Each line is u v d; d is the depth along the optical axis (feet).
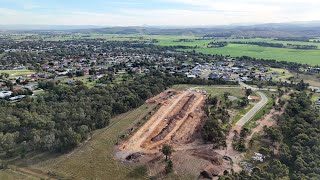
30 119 465.88
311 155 388.37
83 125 474.49
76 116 497.46
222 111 578.25
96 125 503.20
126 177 357.82
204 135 460.14
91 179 352.69
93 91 641.81
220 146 438.40
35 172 366.84
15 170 370.32
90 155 409.08
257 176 344.08
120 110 581.12
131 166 381.60
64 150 419.33
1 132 428.15
